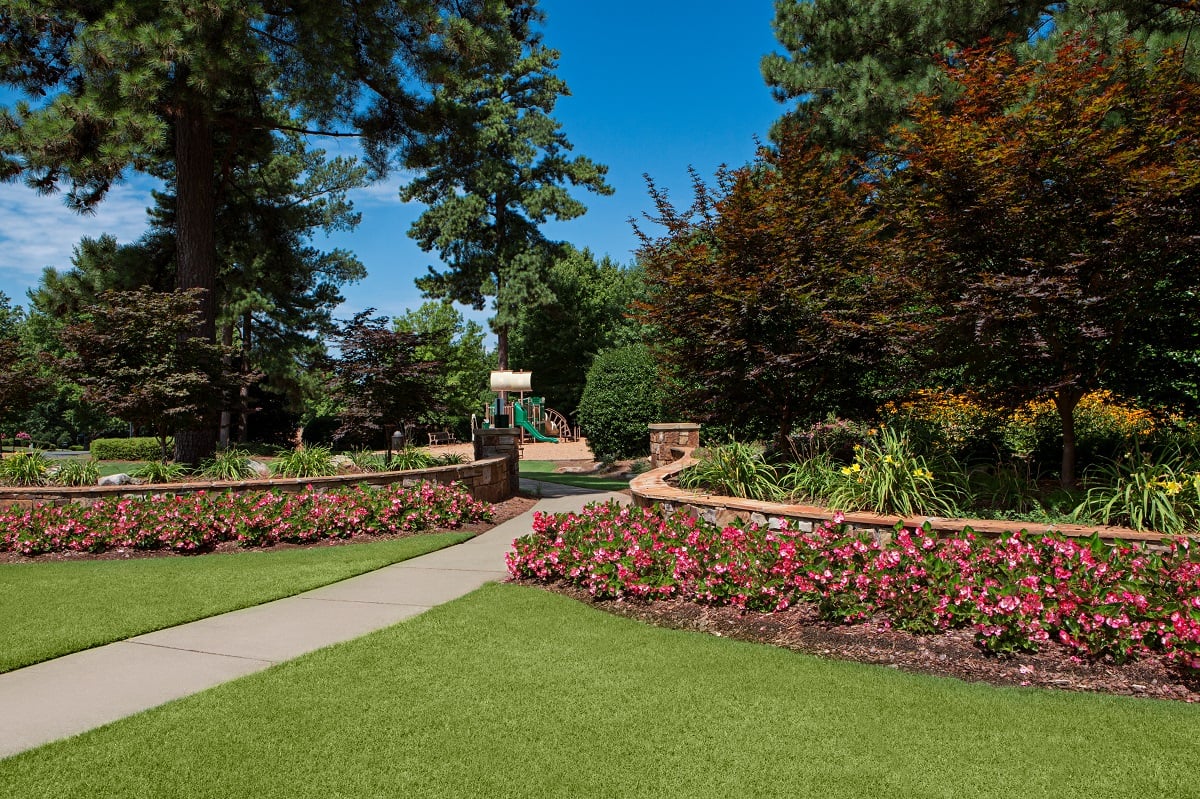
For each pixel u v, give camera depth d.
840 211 7.85
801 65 14.91
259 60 10.86
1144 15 10.51
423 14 12.10
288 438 32.84
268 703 3.60
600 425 18.66
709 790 2.75
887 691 3.62
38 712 3.55
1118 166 5.23
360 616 5.16
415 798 2.72
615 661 4.11
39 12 10.77
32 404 13.91
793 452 8.13
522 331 39.25
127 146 10.64
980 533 4.87
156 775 2.91
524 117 32.44
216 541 7.90
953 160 5.62
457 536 8.35
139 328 10.55
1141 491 5.00
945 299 6.03
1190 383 6.27
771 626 4.63
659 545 5.41
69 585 6.16
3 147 10.77
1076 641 3.81
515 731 3.25
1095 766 2.86
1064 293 5.21
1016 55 11.02
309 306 26.84
